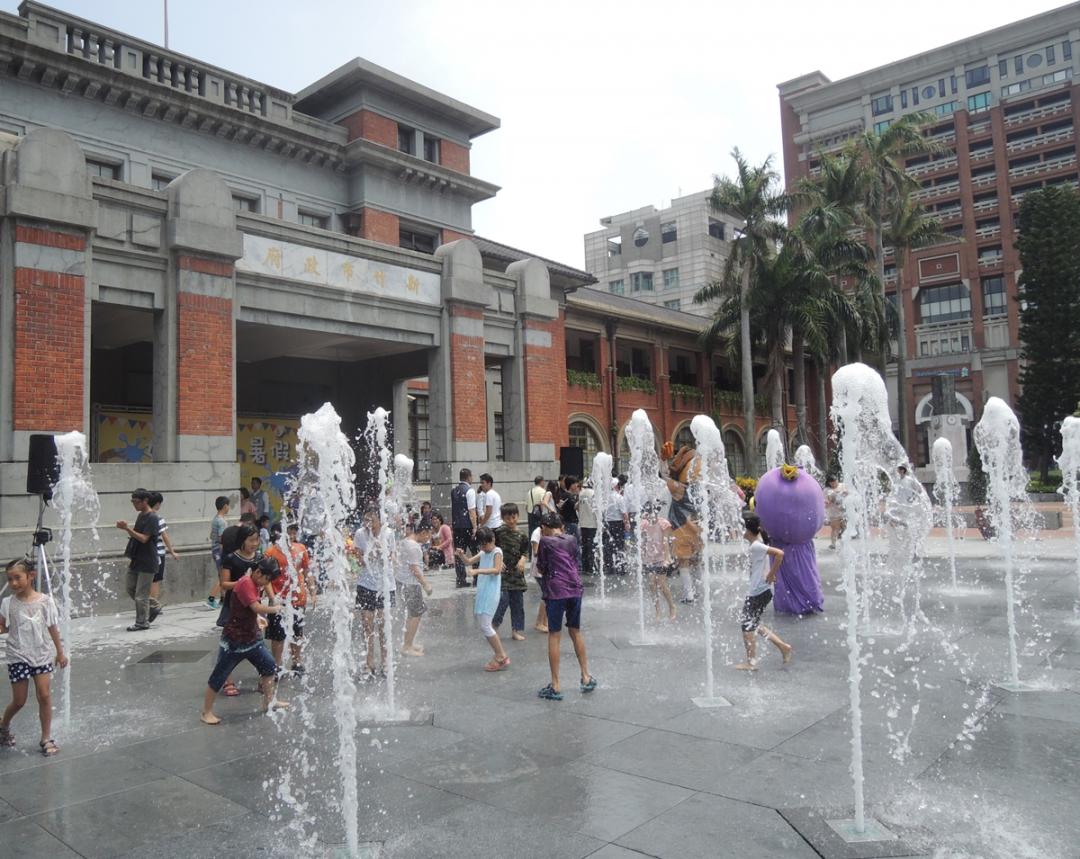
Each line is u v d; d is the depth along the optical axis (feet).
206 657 30.25
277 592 26.17
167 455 44.57
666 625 34.35
